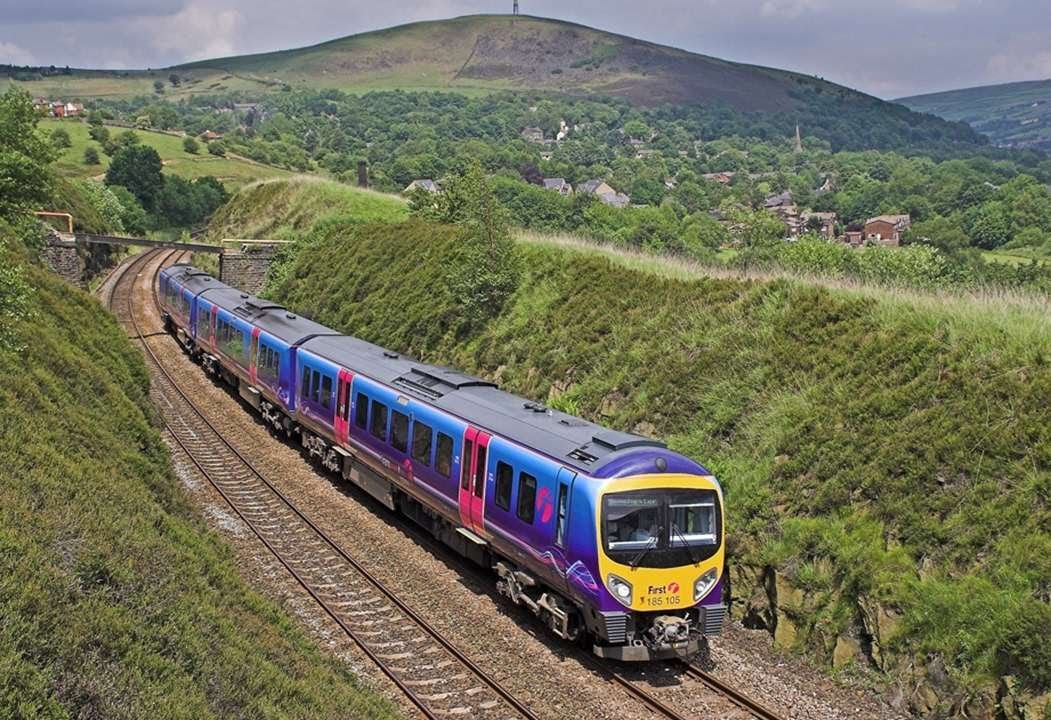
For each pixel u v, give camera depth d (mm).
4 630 8539
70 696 8422
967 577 12852
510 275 29000
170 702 8945
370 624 15219
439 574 17578
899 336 17438
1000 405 14656
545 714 12500
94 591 10328
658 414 20062
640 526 13914
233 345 30875
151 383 32188
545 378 24391
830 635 14047
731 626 15672
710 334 21094
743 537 15953
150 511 14375
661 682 13633
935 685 12477
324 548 18609
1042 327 15938
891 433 15562
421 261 36188
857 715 12656
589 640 14820
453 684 13312
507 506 15805
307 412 24469
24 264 27734
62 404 17891
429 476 18359
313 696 10812
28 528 10859
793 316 19734
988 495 13633
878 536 14266
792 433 16797
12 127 37844
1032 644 11500
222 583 13281
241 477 23125
